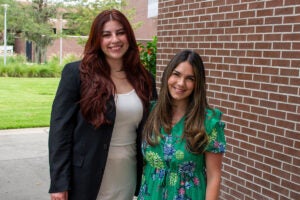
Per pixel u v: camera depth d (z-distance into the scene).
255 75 4.15
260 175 4.13
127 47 2.70
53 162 2.56
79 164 2.58
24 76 24.50
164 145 2.40
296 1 3.65
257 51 4.11
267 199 4.05
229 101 4.54
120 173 2.68
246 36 4.25
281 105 3.85
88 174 2.57
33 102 14.12
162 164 2.42
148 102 2.73
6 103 13.71
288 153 3.79
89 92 2.53
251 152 4.24
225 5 4.54
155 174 2.46
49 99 14.95
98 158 2.57
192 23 5.13
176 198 2.38
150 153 2.46
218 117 2.40
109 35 2.61
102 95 2.54
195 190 2.40
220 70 4.67
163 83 2.47
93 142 2.56
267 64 3.99
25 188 5.33
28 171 6.06
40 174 5.93
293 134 3.73
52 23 36.44
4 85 19.16
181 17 5.36
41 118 11.06
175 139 2.39
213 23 4.75
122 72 2.75
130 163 2.72
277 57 3.88
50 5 35.06
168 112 2.46
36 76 24.72
